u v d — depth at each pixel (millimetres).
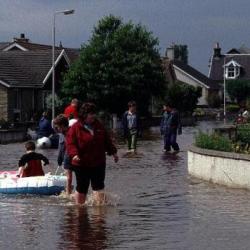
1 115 53688
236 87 106875
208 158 17688
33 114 54594
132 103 29703
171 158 25578
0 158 26047
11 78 54812
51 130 33656
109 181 18078
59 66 61406
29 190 15617
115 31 57625
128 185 17234
